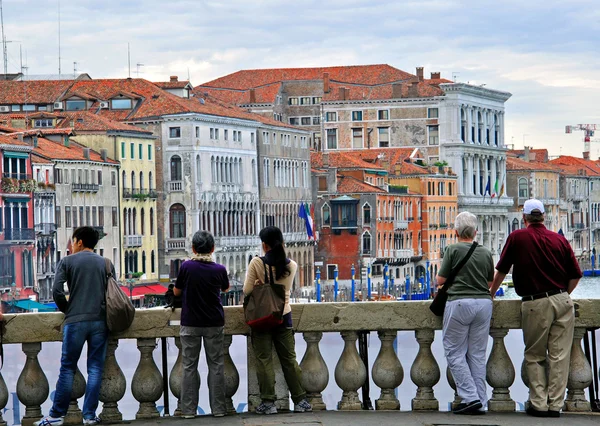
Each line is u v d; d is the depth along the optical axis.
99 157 150.25
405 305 23.00
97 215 148.38
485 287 22.64
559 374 22.59
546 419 22.48
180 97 178.25
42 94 174.12
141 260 159.12
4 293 126.75
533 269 22.50
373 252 195.75
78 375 22.95
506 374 23.08
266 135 189.25
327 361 36.19
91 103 172.75
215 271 22.58
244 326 23.11
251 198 183.62
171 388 23.16
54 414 22.52
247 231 183.38
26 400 22.84
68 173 142.25
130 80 176.75
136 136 158.12
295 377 22.95
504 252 22.73
